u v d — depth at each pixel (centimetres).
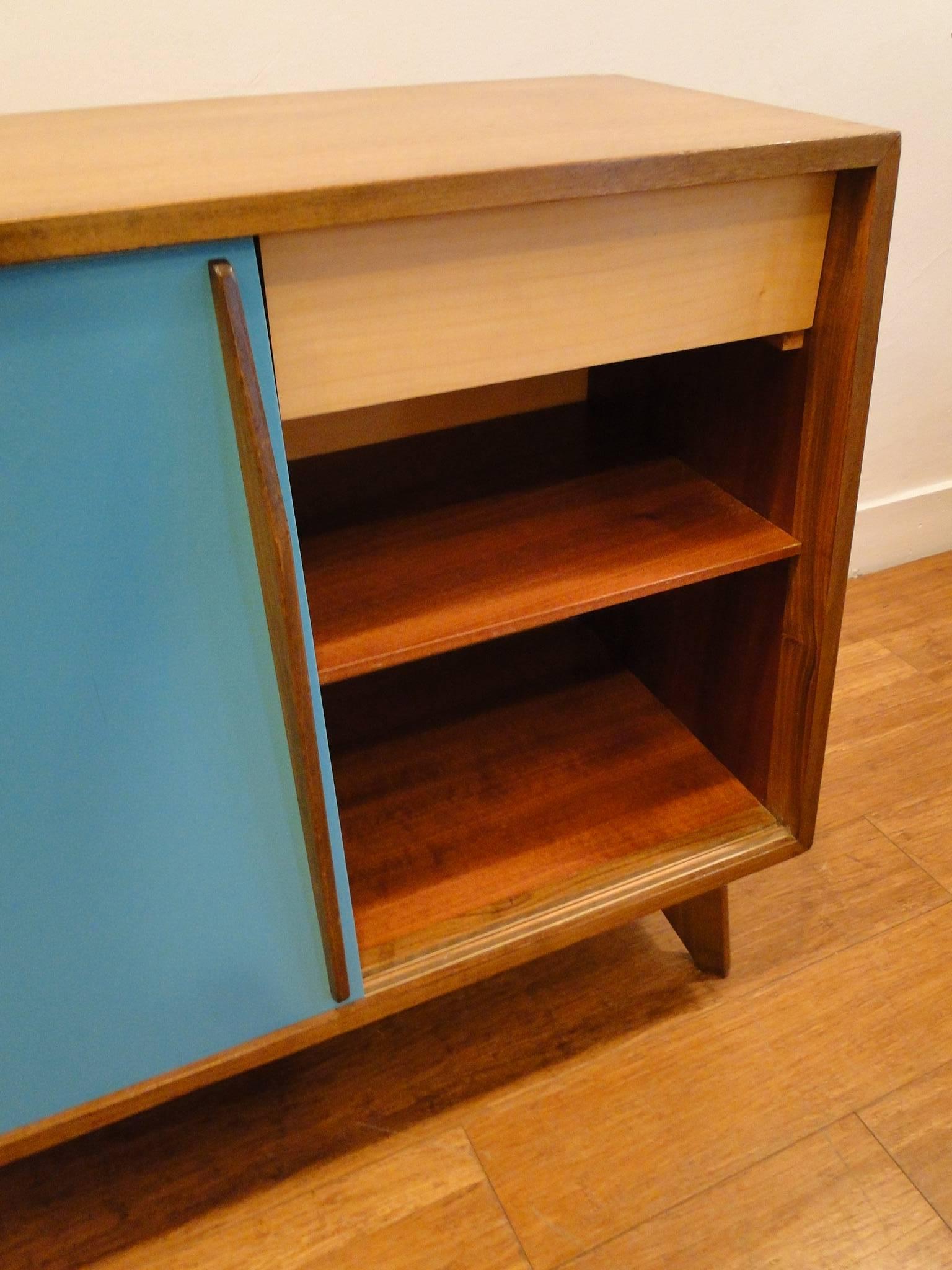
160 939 62
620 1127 78
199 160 52
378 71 86
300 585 54
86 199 43
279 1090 82
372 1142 78
